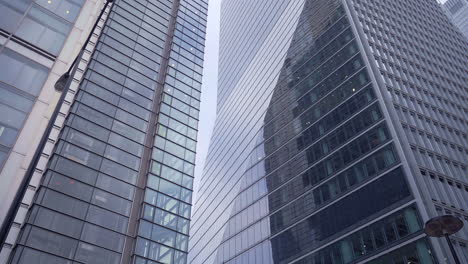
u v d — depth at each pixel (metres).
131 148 43.28
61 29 29.81
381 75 69.06
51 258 30.70
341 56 78.19
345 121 67.44
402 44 84.31
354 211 55.66
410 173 51.03
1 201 21.41
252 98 109.88
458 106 74.88
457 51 99.31
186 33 63.81
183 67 57.88
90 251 33.25
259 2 138.62
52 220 32.50
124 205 38.50
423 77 76.94
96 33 48.59
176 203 42.84
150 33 57.69
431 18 106.75
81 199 35.47
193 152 49.31
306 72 86.94
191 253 106.31
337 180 62.06
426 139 60.19
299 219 65.50
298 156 74.62
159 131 47.03
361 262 49.94
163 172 44.00
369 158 58.44
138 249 36.22
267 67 108.25
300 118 80.38
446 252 42.66
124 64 49.84
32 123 24.45
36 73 26.31
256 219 77.75
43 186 33.69
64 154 36.94
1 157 22.41
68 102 41.12
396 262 45.88
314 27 92.50
